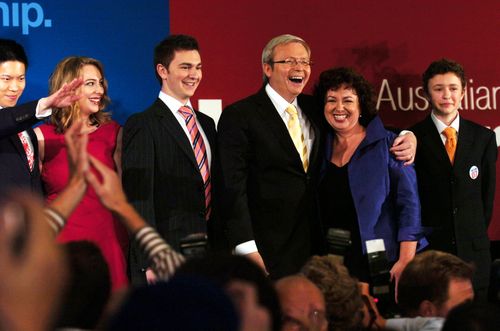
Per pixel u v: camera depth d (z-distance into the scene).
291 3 5.51
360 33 5.62
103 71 4.64
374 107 4.69
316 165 4.65
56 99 4.08
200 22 5.34
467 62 5.75
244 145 4.55
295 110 4.67
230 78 5.39
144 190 4.38
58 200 1.81
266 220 4.57
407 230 4.59
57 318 0.97
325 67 5.57
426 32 5.71
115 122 4.68
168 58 4.57
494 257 5.71
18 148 4.33
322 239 4.63
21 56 4.57
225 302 1.02
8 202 0.90
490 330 1.67
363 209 4.55
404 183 4.63
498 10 5.80
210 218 4.61
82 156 1.83
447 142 5.13
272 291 1.47
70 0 5.09
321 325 2.14
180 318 1.00
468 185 5.07
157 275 1.77
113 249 4.48
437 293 2.82
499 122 5.75
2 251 0.88
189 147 4.50
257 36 5.45
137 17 5.21
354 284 2.61
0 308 0.88
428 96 5.21
